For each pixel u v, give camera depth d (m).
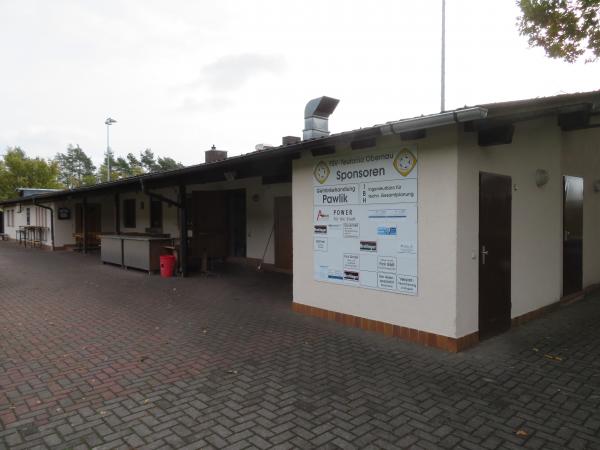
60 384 4.18
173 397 3.85
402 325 5.45
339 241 6.20
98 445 3.07
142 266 11.87
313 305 6.69
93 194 15.09
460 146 4.90
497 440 3.10
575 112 6.44
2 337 5.77
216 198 12.23
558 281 7.16
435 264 5.07
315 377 4.28
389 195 5.52
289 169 7.40
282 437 3.16
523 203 6.16
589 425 3.31
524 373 4.33
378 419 3.42
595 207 8.62
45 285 9.90
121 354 5.04
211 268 12.06
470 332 5.14
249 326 6.18
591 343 5.29
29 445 3.08
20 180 38.09
